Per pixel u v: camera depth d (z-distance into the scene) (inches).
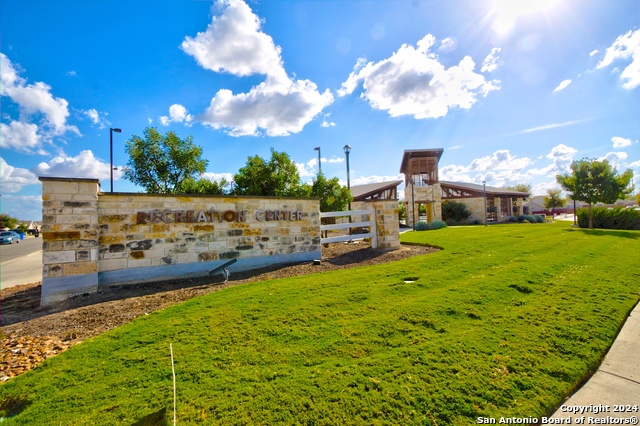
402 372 123.0
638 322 176.1
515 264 310.0
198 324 172.7
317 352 140.9
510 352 138.8
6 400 109.4
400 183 1239.5
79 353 141.4
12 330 176.9
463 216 1205.7
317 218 394.3
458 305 195.8
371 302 206.7
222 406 103.3
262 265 347.9
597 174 738.2
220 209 322.3
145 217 281.7
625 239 509.0
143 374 124.0
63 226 244.1
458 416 100.4
